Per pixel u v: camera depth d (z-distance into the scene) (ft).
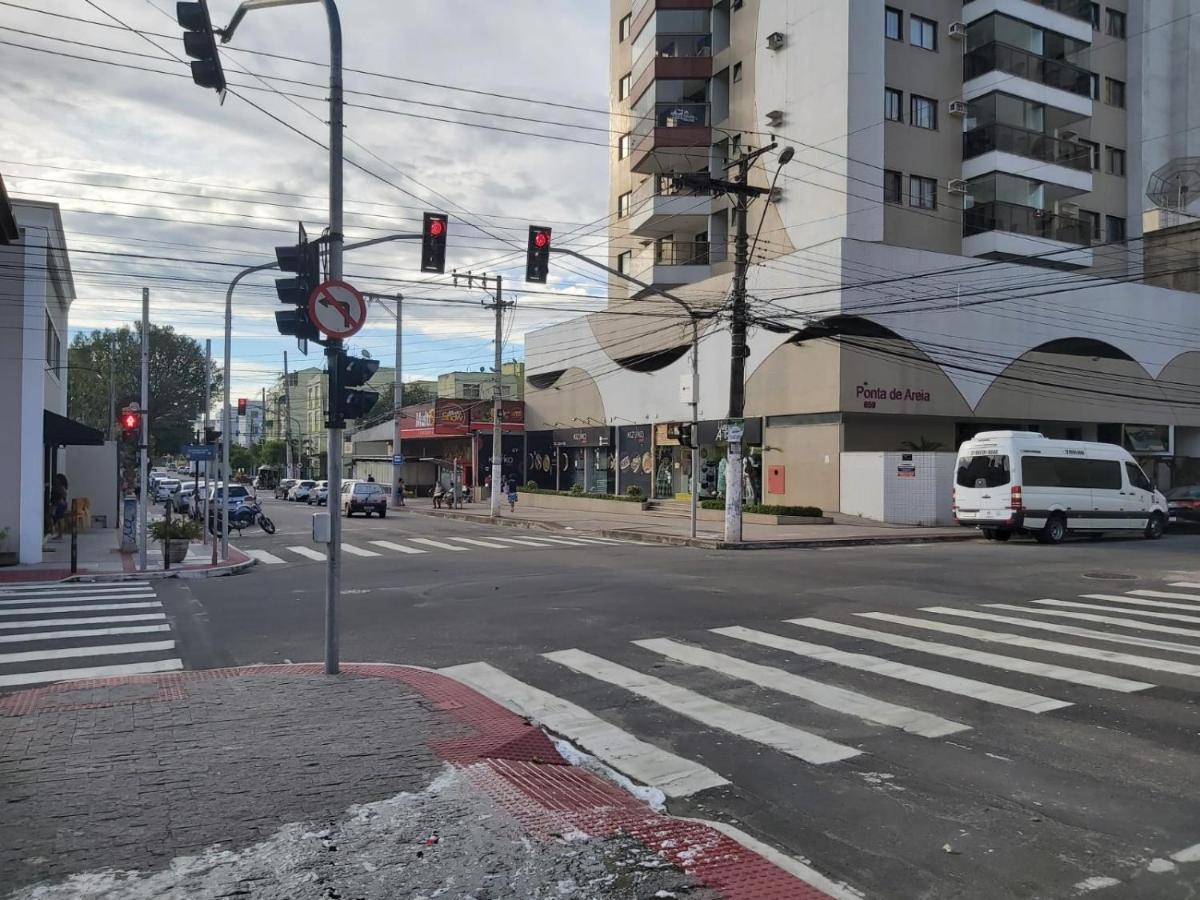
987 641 32.01
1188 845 14.79
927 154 108.58
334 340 27.35
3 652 32.40
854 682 26.23
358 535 91.09
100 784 17.31
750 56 118.32
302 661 30.53
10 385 64.28
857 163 102.17
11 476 64.23
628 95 151.12
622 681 26.76
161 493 176.86
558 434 158.30
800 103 108.78
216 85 28.86
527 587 47.44
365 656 30.94
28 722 21.74
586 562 60.95
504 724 21.89
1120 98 130.11
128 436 59.88
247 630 36.42
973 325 103.86
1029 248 108.47
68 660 31.01
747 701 24.38
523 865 13.91
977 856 14.52
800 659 29.35
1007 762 19.12
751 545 74.69
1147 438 121.80
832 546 76.69
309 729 21.29
